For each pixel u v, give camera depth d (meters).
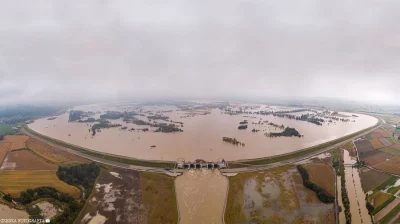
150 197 150.75
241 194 153.25
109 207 139.12
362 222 123.06
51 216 125.00
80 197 147.38
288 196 150.25
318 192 152.00
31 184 154.12
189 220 128.00
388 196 143.62
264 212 133.38
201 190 160.88
